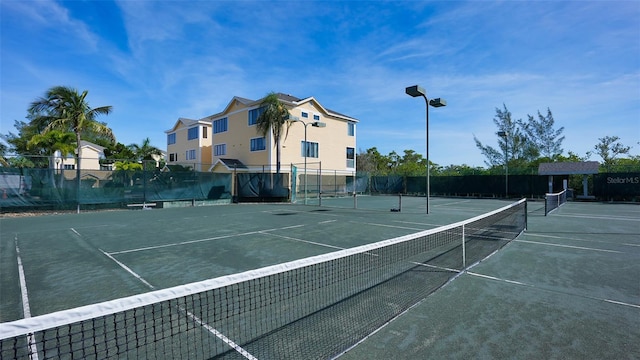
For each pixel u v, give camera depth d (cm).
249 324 357
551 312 393
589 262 630
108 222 1262
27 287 504
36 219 1366
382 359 290
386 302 420
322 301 421
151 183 1891
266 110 2684
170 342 321
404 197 3105
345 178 3509
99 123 2205
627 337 331
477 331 344
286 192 2417
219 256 693
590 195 2555
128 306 217
